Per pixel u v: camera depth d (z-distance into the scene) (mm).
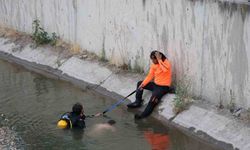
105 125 13742
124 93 15555
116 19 16672
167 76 14391
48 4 19797
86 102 15453
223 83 13156
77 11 18453
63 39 19438
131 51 16297
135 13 15852
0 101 15617
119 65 16750
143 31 15680
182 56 14352
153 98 14234
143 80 15320
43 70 18750
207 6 13281
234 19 12570
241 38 12445
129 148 12430
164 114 13984
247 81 12484
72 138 12961
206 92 13711
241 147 11781
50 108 15008
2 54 20828
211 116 13031
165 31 14828
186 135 13008
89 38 18109
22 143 12711
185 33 14125
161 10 14852
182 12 14117
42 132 13328
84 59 17984
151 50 15484
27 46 20406
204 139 12609
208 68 13547
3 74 18375
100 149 12383
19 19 21516
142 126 13648
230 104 13000
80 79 17281
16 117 14367
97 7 17422
